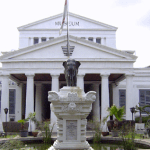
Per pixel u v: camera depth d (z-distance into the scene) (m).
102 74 40.12
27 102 39.50
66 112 11.99
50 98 11.84
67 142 11.99
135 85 55.31
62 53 40.38
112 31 59.75
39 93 50.78
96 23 59.62
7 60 40.28
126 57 40.38
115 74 43.34
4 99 39.97
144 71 55.66
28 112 39.22
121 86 54.53
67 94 12.02
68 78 13.23
